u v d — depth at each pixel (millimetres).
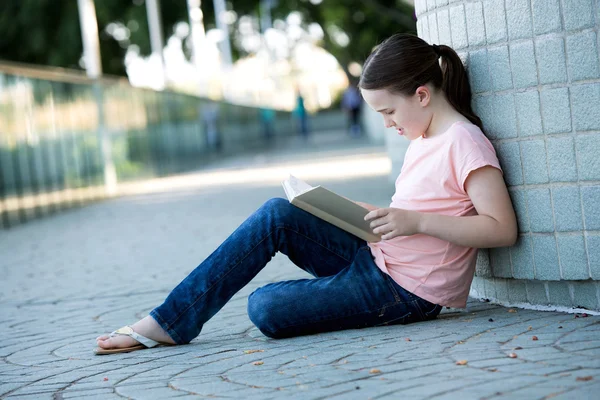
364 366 3594
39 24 40844
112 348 4523
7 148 14773
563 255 4188
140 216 14617
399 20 31578
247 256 4402
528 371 3182
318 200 4320
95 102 19766
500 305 4684
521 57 4207
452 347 3744
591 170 4055
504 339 3781
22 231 13906
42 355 4770
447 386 3111
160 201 17688
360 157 25328
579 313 4207
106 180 20125
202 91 42906
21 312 6516
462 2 4461
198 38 42688
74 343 5047
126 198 19688
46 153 16578
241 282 4445
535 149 4207
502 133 4324
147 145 24234
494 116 4348
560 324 3980
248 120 44938
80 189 18344
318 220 4430
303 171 21750
